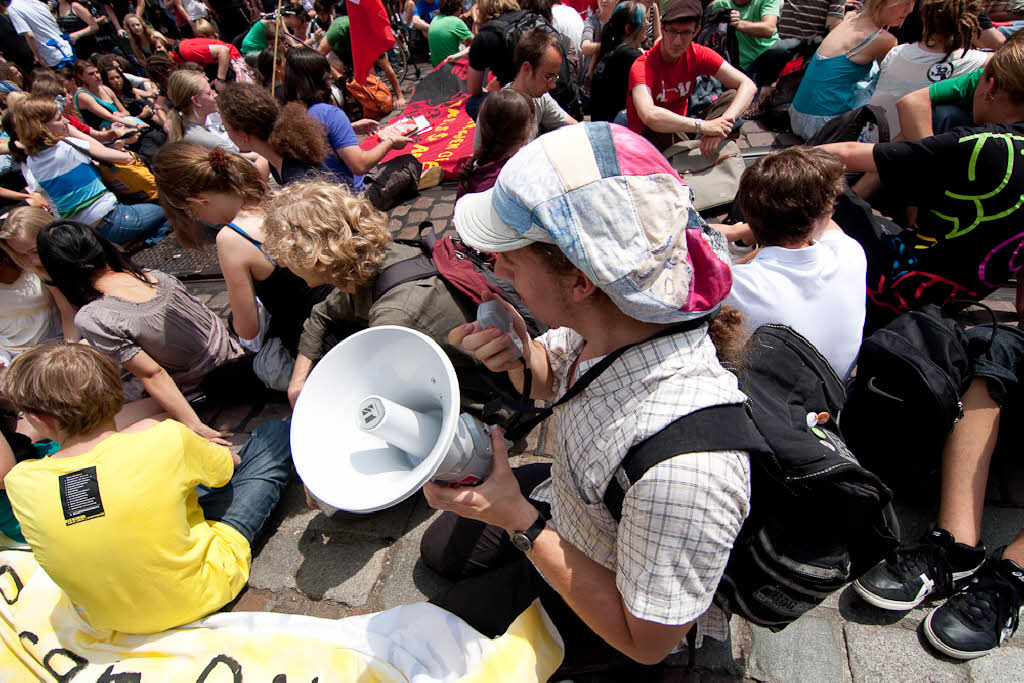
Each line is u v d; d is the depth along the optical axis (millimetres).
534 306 1048
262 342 2723
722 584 1379
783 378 1443
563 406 1130
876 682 1738
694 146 3764
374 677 1773
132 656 1949
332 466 1159
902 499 2154
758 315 1840
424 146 4973
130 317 2502
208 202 2363
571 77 4891
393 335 1172
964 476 1930
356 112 5992
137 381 2859
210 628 1981
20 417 2705
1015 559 1763
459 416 1127
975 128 2105
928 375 1817
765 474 1249
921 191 2234
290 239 1895
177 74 4309
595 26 5625
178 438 1917
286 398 3006
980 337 1956
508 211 891
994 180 2059
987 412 1929
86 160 4289
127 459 1818
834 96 3973
